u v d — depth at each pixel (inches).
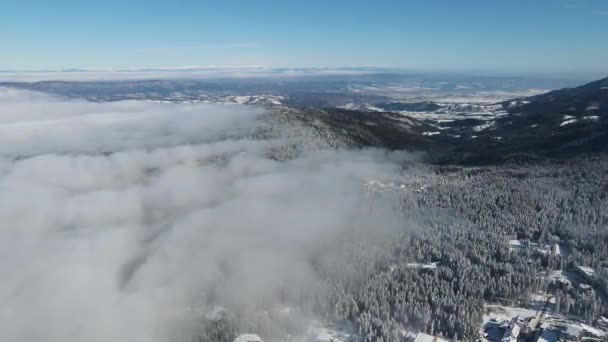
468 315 5905.5
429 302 6520.7
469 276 7017.7
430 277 6988.2
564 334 5541.3
